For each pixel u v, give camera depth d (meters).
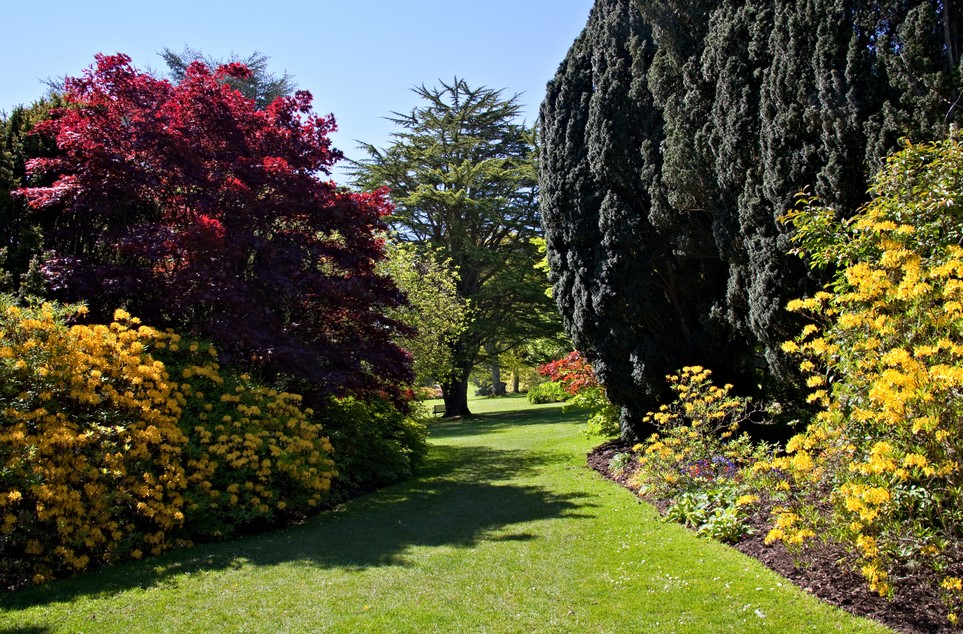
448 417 21.98
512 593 3.73
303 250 7.48
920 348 3.09
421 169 21.09
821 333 5.07
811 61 4.96
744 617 3.14
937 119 4.14
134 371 5.14
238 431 5.91
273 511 6.03
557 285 8.90
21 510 4.25
